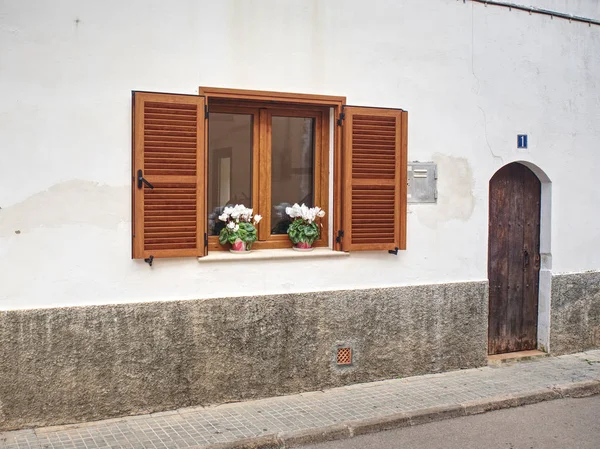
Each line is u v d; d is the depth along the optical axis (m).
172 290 5.84
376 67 6.75
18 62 5.25
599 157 8.31
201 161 5.85
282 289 6.31
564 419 6.04
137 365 5.66
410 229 6.99
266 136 6.50
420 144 7.04
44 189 5.36
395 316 6.87
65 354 5.40
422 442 5.42
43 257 5.36
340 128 6.56
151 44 5.72
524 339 8.09
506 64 7.56
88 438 5.15
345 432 5.52
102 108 5.54
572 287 8.16
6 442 5.03
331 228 6.70
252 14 6.12
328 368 6.52
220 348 5.99
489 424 5.89
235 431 5.38
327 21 6.47
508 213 7.87
